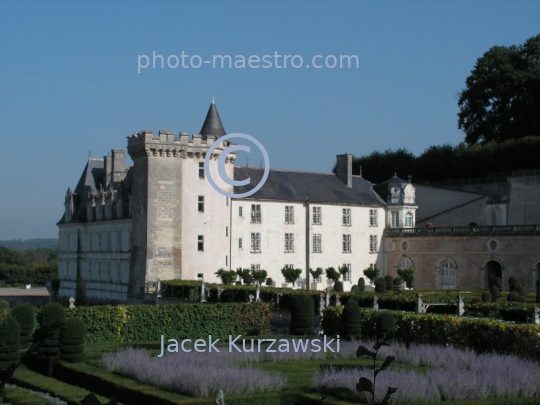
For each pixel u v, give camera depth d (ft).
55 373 119.65
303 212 274.16
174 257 235.20
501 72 343.05
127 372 104.32
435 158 358.43
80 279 293.64
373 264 292.61
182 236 237.25
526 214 290.15
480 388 82.38
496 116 353.31
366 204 290.56
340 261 282.77
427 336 126.52
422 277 281.33
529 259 246.68
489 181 316.60
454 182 332.80
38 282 486.79
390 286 261.24
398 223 296.92
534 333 110.22
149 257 232.53
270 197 264.52
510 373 87.61
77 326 120.67
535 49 345.92
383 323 129.90
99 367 113.70
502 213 296.92
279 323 173.58
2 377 32.50
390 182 302.25
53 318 120.57
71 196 305.73
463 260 267.59
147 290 230.27
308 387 89.97
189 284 209.36
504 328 114.32
